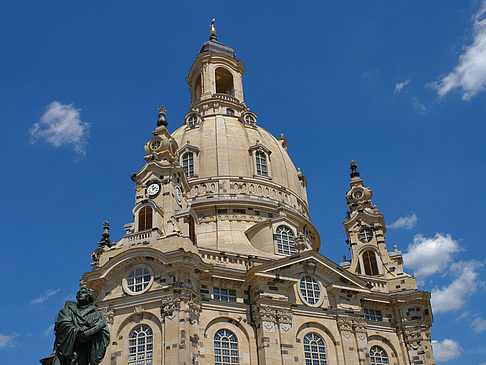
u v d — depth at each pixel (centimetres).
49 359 6088
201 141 8794
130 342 5756
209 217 7862
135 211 6575
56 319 2092
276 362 5947
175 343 5522
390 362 6906
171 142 7331
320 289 6688
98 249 7519
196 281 6094
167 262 5909
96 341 2103
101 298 6034
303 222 8419
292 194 8744
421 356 6906
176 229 6375
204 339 5919
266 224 7531
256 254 7069
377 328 7012
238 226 7794
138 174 6931
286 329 6181
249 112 9638
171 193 6694
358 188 8769
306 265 6669
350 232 8325
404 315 7150
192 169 8481
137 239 6331
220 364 5903
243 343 6109
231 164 8475
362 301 7069
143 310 5825
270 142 9319
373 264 7988
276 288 6406
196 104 10156
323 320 6519
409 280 7412
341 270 6812
